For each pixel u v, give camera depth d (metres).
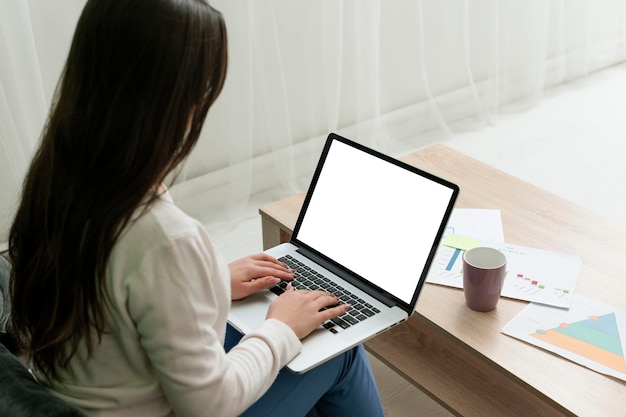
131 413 1.05
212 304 1.02
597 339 1.37
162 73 0.90
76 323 0.97
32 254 0.99
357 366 1.45
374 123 3.20
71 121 0.92
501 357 1.34
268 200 2.93
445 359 1.70
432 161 2.06
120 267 0.94
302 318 1.28
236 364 1.10
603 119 3.50
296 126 3.00
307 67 2.90
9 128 2.27
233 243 2.67
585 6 3.75
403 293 1.43
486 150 3.27
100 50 0.90
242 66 2.66
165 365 0.98
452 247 1.66
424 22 3.26
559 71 3.80
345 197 1.59
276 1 2.73
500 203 1.84
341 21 2.86
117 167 0.91
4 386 0.97
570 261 1.60
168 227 0.95
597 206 2.84
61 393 1.06
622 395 1.24
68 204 0.92
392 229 1.49
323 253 1.59
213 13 0.95
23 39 2.22
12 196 2.30
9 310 1.32
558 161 3.16
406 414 1.89
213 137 2.75
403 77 3.28
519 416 1.54
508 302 1.48
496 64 3.46
